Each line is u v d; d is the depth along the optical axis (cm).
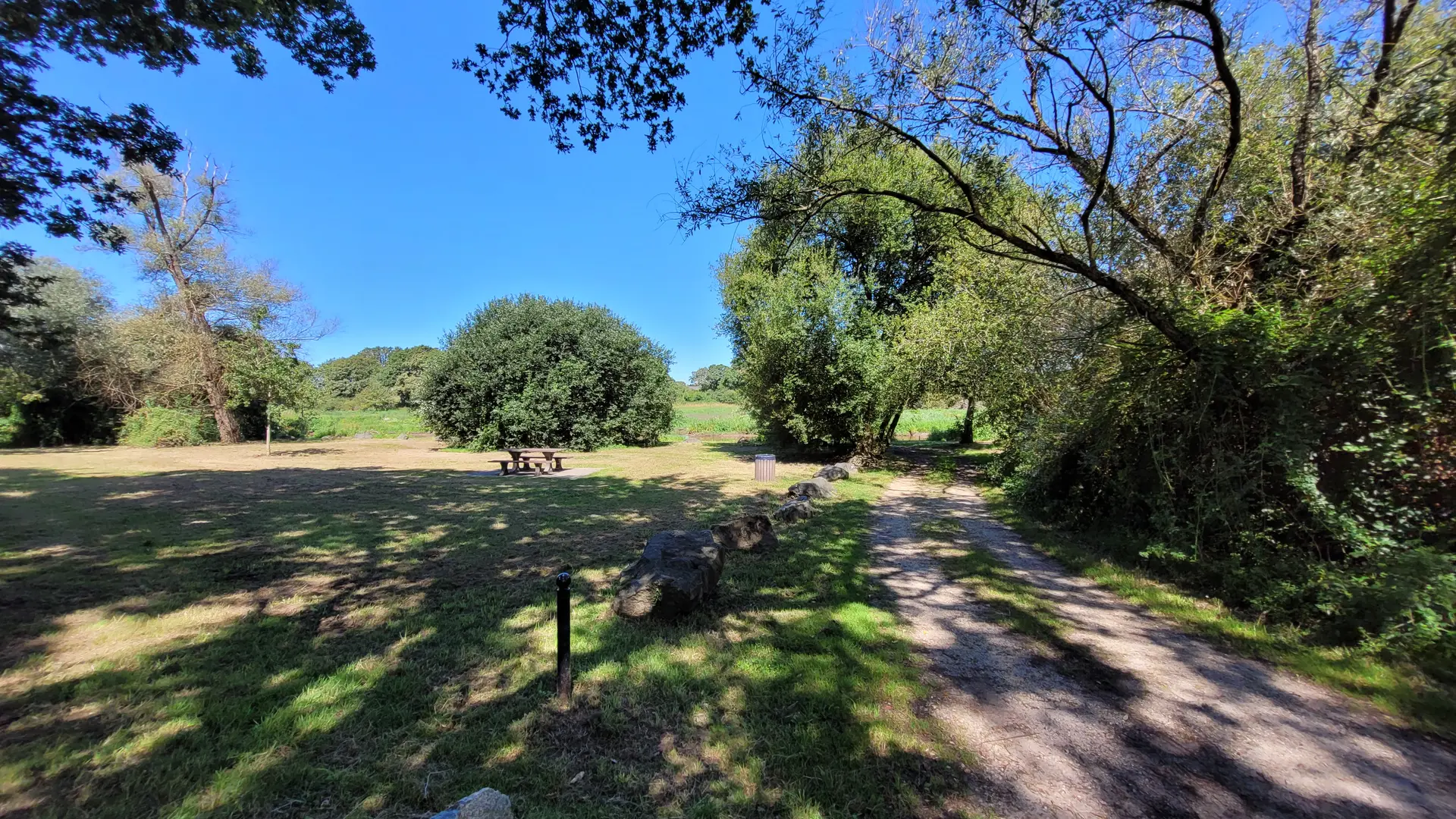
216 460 1764
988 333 1127
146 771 254
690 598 455
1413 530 436
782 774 265
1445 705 325
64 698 320
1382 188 499
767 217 686
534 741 287
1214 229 674
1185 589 546
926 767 273
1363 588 412
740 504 1007
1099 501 800
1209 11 517
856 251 1752
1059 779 267
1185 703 341
